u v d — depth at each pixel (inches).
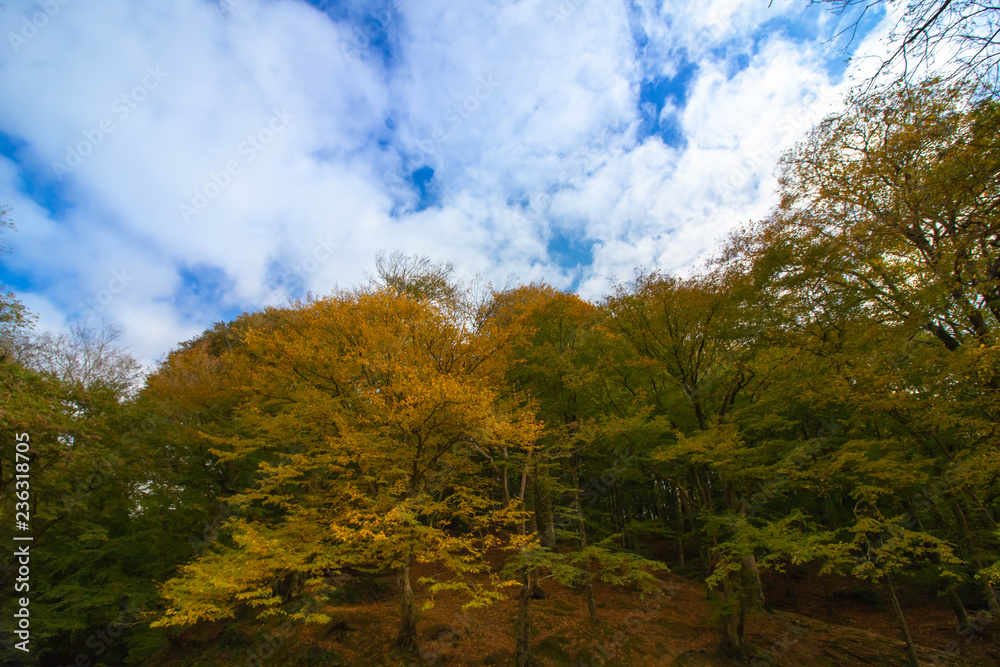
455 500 494.9
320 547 395.9
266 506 620.7
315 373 517.3
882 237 406.9
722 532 513.0
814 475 442.3
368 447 424.5
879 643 549.6
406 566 470.6
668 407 633.6
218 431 614.5
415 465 447.8
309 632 534.3
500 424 427.2
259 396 571.2
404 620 486.6
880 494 458.9
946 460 415.2
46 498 537.6
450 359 505.0
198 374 693.9
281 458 556.7
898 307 430.9
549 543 573.9
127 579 553.3
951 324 415.5
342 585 630.5
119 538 558.9
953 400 380.5
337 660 479.2
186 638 583.8
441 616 572.7
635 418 528.4
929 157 391.5
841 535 636.7
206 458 628.1
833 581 836.6
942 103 349.1
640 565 449.4
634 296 592.7
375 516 374.9
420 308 522.3
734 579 505.4
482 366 518.9
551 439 598.9
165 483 601.3
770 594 800.9
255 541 363.3
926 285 395.2
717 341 553.9
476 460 608.7
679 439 482.6
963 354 352.5
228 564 379.9
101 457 527.5
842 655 511.8
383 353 492.7
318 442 501.7
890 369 410.3
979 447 384.5
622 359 639.1
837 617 694.5
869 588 773.3
